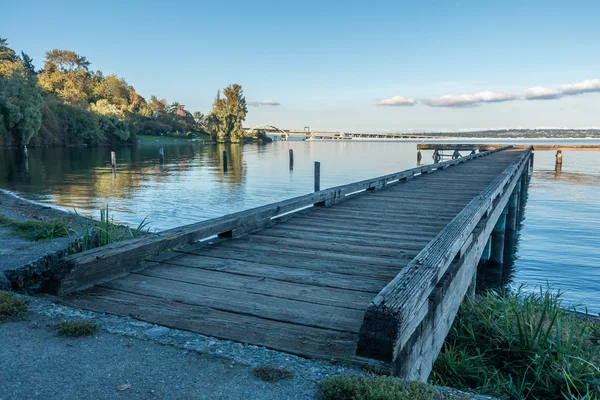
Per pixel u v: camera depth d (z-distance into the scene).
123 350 2.35
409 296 2.42
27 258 4.89
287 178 26.06
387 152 66.38
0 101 43.75
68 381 2.03
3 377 2.05
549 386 3.55
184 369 2.16
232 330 2.70
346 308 3.08
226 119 92.19
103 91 87.44
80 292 3.29
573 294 8.00
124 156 46.06
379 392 1.90
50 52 88.44
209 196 18.14
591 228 13.50
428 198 8.93
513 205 13.07
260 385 2.03
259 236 5.34
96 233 4.66
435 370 3.82
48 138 55.47
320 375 2.14
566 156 59.19
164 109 110.69
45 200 16.03
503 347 4.18
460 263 4.09
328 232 5.62
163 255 4.34
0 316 2.71
